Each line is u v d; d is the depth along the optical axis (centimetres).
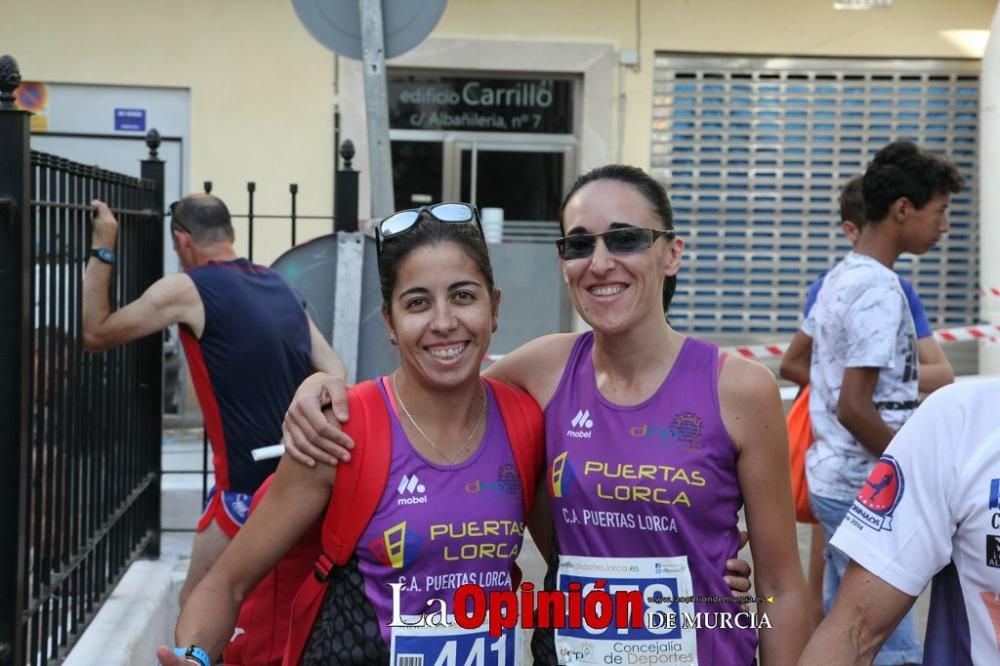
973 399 196
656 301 231
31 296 306
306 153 800
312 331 428
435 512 225
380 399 231
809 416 406
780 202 870
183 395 788
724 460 224
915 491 198
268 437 400
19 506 297
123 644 380
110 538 434
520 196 852
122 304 431
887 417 381
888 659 423
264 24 790
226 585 236
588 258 229
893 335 371
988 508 191
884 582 199
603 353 234
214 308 397
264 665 272
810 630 231
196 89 790
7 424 296
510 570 235
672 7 837
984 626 192
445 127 844
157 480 489
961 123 867
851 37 852
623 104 842
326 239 463
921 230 385
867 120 864
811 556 455
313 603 232
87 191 393
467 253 230
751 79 854
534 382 245
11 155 294
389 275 232
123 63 783
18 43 775
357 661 224
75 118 787
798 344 436
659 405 226
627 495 224
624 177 233
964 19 855
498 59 827
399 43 431
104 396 419
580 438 231
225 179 797
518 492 235
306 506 232
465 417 232
